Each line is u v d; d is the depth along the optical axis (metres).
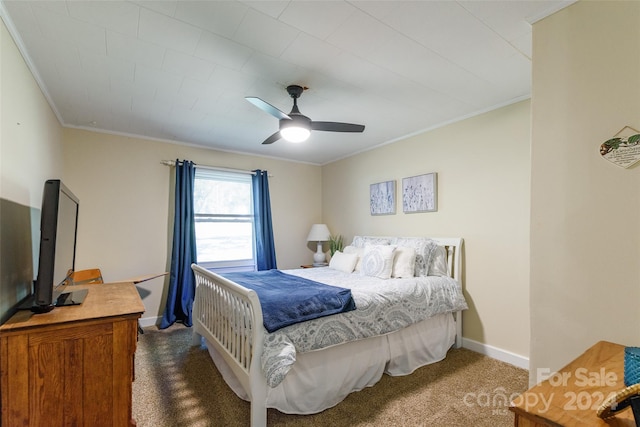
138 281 3.26
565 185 1.53
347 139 3.93
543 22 1.63
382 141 4.02
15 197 1.71
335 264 3.79
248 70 2.20
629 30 1.35
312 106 2.86
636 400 0.74
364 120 3.24
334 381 2.12
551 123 1.58
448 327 2.95
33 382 1.30
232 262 4.42
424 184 3.51
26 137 1.95
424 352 2.72
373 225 4.26
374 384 2.37
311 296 2.15
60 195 1.56
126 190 3.67
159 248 3.87
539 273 1.61
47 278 1.45
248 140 3.94
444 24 1.71
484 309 2.96
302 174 5.14
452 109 2.96
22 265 1.81
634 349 1.01
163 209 3.91
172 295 3.73
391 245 3.39
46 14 1.59
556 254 1.55
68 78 2.29
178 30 1.75
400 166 3.86
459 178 3.19
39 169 2.29
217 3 1.53
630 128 1.34
